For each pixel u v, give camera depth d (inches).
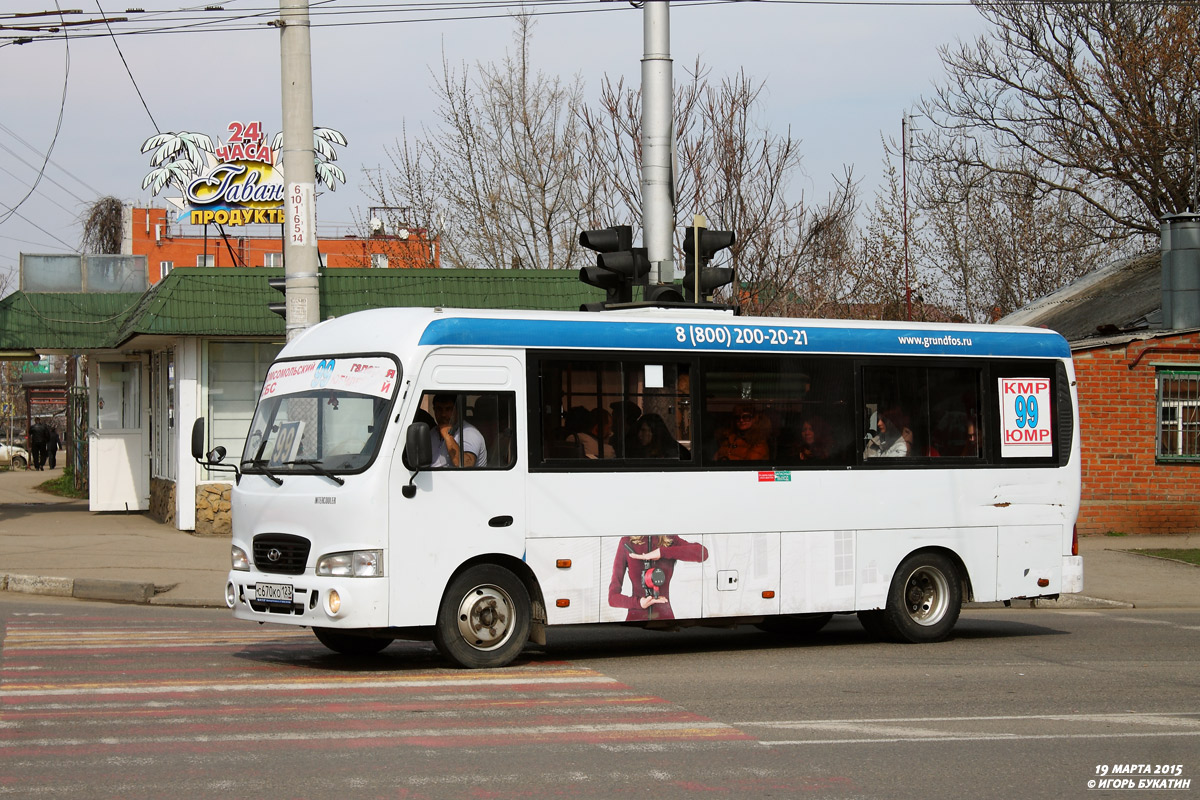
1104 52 1216.2
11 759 269.3
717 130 936.9
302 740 289.0
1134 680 395.2
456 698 344.5
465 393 401.7
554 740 293.0
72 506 1069.8
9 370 2640.3
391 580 383.2
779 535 450.3
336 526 382.9
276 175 1150.3
